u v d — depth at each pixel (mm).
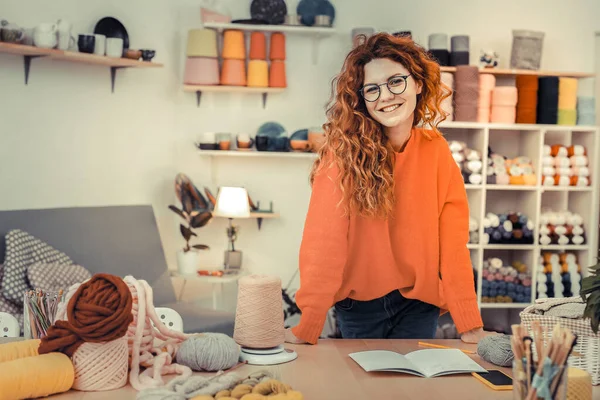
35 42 4086
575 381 1508
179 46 5152
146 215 4855
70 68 4625
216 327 4027
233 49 4988
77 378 1594
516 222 5145
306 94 5309
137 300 1731
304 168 5383
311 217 2176
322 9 5109
